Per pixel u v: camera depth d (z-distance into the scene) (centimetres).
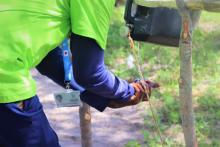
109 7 305
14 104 294
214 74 863
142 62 927
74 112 725
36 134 301
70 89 357
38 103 304
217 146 606
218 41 1043
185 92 305
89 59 304
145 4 324
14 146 299
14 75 292
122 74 879
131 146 606
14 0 298
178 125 673
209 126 669
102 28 304
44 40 300
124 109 732
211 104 736
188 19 294
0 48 292
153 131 662
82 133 466
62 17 304
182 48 299
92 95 348
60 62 356
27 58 298
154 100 753
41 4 300
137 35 352
